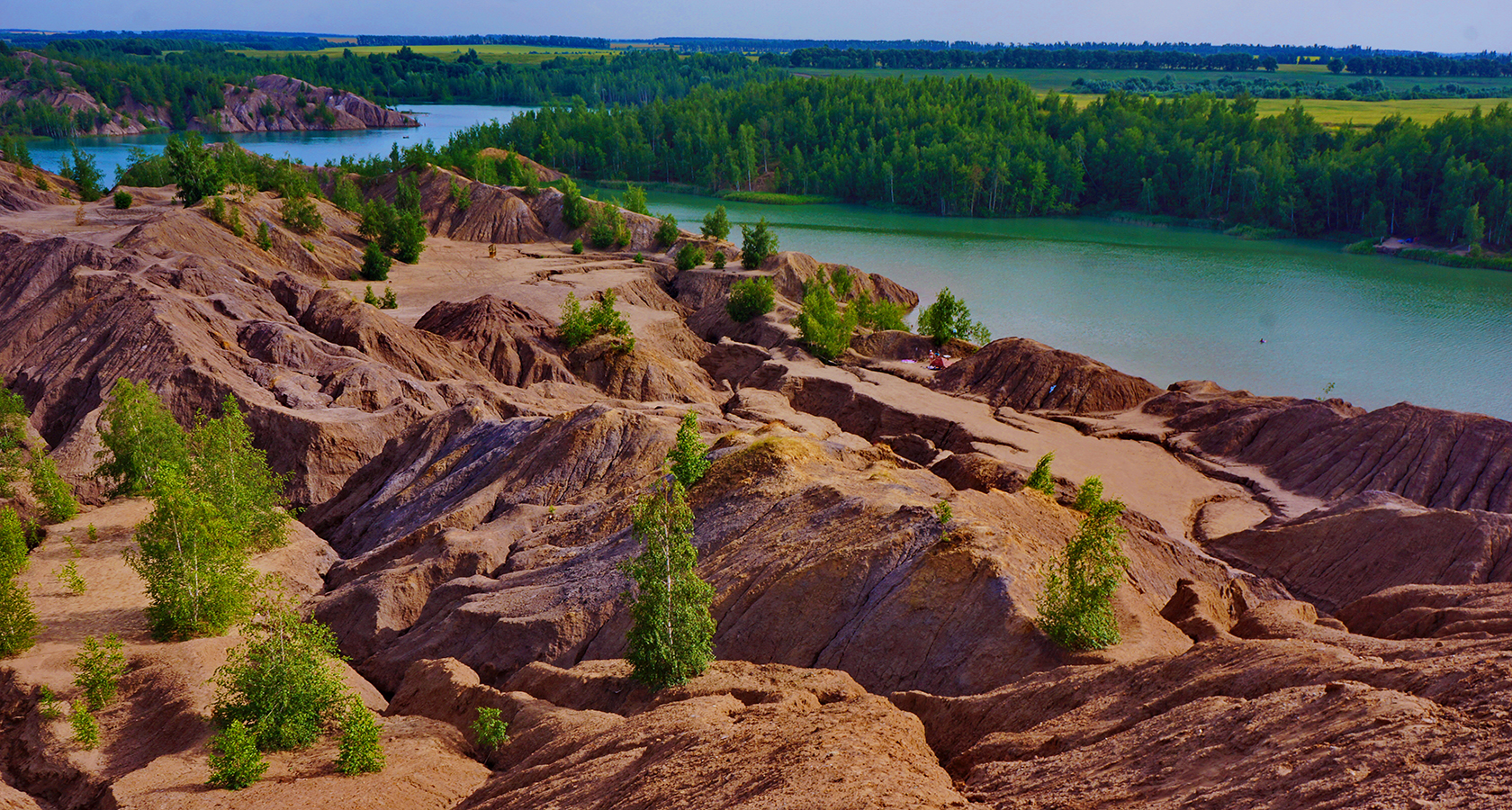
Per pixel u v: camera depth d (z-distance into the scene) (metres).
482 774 29.36
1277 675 22.62
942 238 186.25
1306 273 154.38
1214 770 18.83
